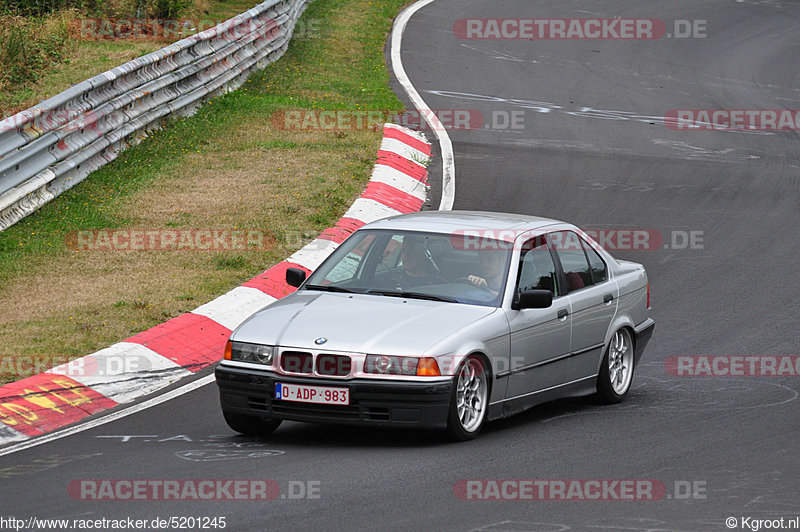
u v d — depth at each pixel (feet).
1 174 124.67
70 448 73.05
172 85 184.24
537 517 58.13
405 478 65.00
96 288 111.34
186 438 75.31
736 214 156.76
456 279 78.74
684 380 94.73
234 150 171.63
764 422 80.43
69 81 187.62
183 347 97.30
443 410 70.59
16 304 105.70
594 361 86.17
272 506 59.67
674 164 185.78
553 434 76.74
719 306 118.11
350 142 179.42
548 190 165.17
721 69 279.08
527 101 229.66
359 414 70.23
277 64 238.68
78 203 139.74
